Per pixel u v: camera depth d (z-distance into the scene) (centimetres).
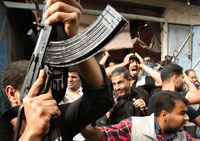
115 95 204
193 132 223
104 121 197
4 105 305
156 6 473
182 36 510
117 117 198
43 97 57
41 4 360
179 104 122
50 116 54
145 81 243
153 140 123
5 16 336
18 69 84
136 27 456
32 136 52
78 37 61
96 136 116
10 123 72
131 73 271
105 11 59
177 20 500
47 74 60
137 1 448
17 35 418
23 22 468
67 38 65
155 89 232
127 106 197
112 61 384
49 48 65
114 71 201
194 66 519
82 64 68
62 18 61
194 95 143
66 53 62
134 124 127
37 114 53
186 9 510
